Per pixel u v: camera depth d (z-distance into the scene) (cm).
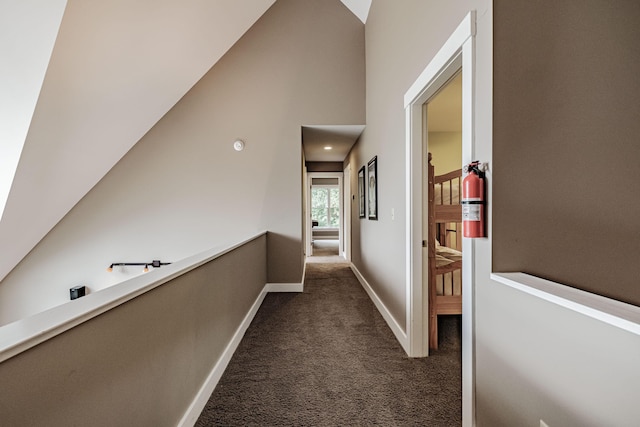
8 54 207
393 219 263
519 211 117
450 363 210
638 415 65
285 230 400
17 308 365
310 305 342
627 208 118
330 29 398
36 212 321
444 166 498
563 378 84
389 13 273
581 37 116
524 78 116
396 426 149
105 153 343
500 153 116
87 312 81
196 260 161
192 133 393
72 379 78
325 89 398
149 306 115
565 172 117
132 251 388
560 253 117
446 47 151
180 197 392
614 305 75
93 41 235
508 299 108
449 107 369
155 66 305
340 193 724
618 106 117
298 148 396
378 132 323
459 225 386
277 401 169
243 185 396
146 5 248
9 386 62
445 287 247
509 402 108
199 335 164
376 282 337
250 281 297
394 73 258
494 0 115
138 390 107
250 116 396
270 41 397
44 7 195
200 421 153
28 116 234
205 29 315
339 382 187
